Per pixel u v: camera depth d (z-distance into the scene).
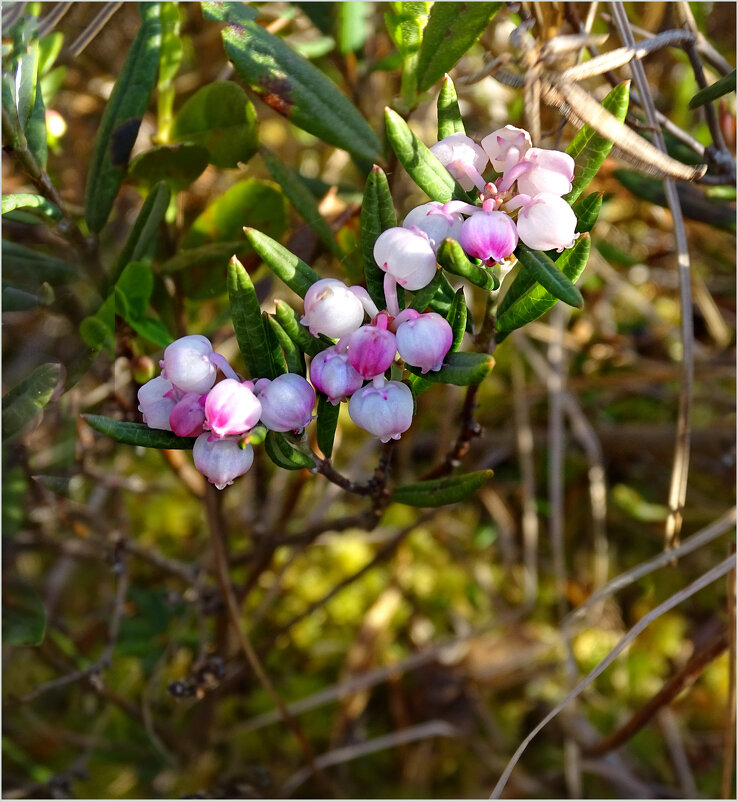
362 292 0.12
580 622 0.27
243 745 0.26
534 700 0.27
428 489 0.14
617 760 0.25
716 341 0.31
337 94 0.15
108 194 0.16
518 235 0.12
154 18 0.16
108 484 0.23
